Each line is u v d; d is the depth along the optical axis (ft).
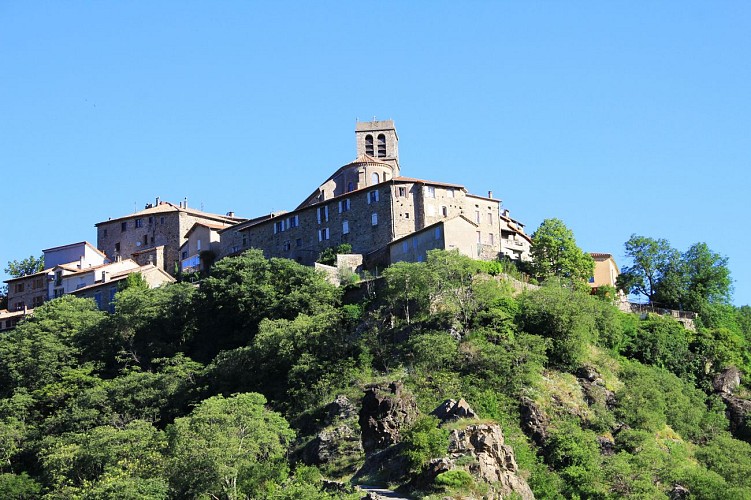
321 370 415.85
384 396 363.15
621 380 425.28
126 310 513.04
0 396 483.10
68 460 381.60
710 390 468.34
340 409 386.52
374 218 547.90
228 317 497.87
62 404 464.65
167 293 517.14
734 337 497.87
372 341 429.38
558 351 419.33
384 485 322.96
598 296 510.58
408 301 449.06
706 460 390.83
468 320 428.56
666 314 517.14
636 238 560.20
